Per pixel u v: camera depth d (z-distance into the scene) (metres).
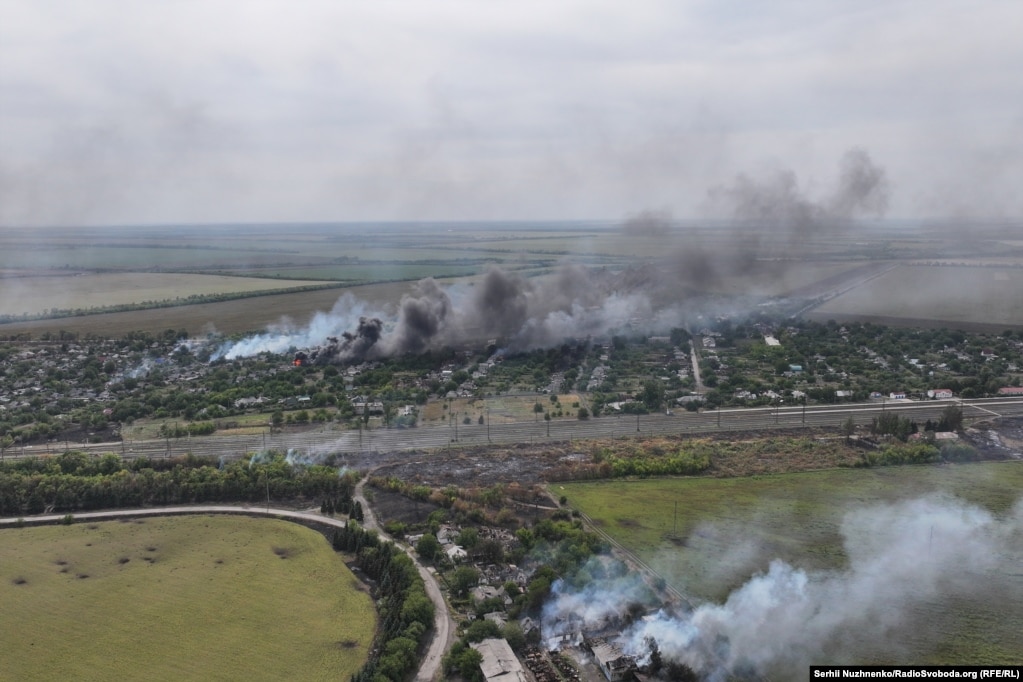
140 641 146.12
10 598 161.62
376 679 130.62
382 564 170.00
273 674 136.12
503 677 133.38
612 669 137.00
